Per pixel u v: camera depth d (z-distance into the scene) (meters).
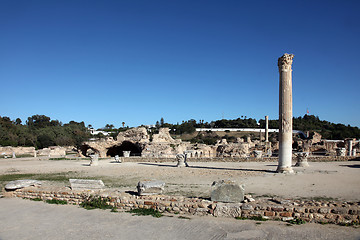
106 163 37.84
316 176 19.09
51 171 28.33
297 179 18.11
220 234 8.23
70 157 52.38
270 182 17.28
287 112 21.80
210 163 33.16
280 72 22.23
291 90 22.06
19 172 28.16
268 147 47.41
